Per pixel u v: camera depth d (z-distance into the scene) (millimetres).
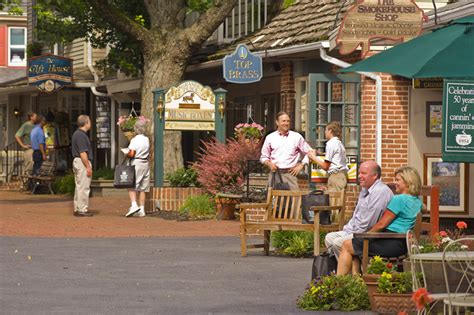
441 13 17578
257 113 27438
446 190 19766
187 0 28125
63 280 12938
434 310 9734
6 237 18344
